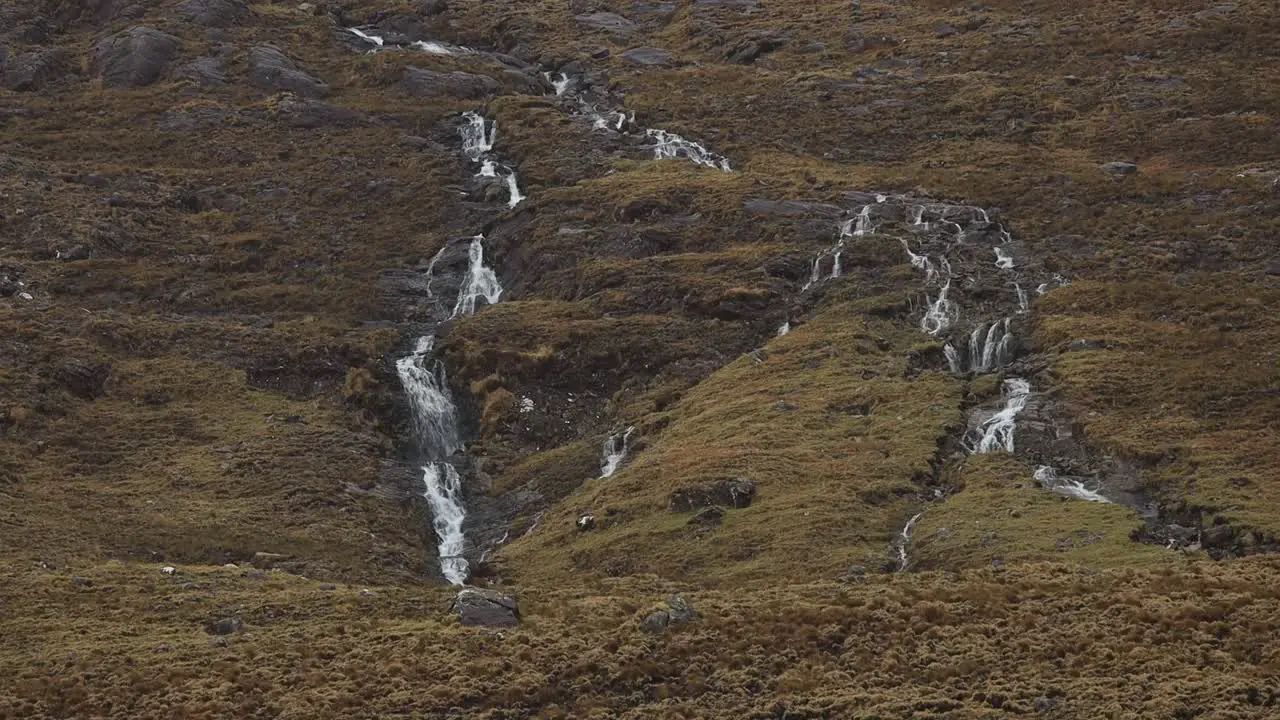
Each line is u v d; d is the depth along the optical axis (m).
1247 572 45.72
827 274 83.81
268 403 76.00
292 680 41.47
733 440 65.94
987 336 74.69
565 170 101.31
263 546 61.00
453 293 89.62
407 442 75.62
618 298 82.94
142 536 60.84
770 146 106.12
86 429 71.69
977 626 42.03
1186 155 99.62
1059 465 61.84
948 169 98.88
